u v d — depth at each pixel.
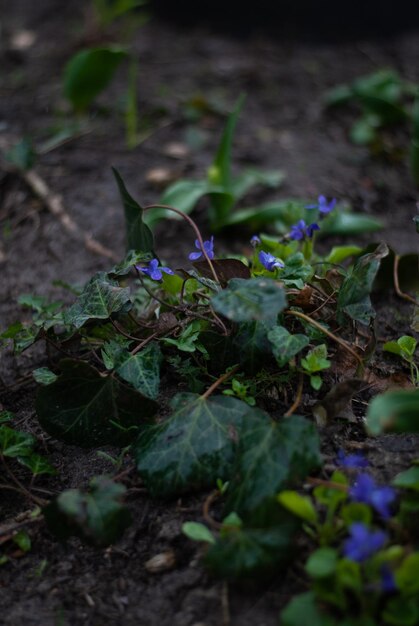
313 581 0.43
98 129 0.96
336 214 0.73
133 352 0.52
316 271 0.61
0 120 0.99
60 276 0.71
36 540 0.48
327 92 1.09
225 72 1.15
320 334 0.53
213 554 0.43
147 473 0.48
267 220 0.74
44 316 0.60
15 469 0.52
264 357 0.51
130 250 0.59
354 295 0.51
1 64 1.16
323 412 0.51
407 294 0.65
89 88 0.90
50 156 0.89
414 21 1.29
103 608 0.45
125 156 0.90
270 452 0.46
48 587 0.46
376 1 1.27
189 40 1.27
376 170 0.89
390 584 0.40
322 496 0.44
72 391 0.51
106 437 0.52
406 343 0.55
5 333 0.55
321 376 0.54
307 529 0.45
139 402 0.50
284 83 1.12
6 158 0.83
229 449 0.48
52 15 1.35
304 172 0.87
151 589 0.45
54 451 0.53
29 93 1.06
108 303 0.53
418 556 0.40
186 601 0.44
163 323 0.53
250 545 0.43
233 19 1.30
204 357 0.53
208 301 0.54
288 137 0.96
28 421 0.56
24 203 0.82
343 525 0.44
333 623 0.40
